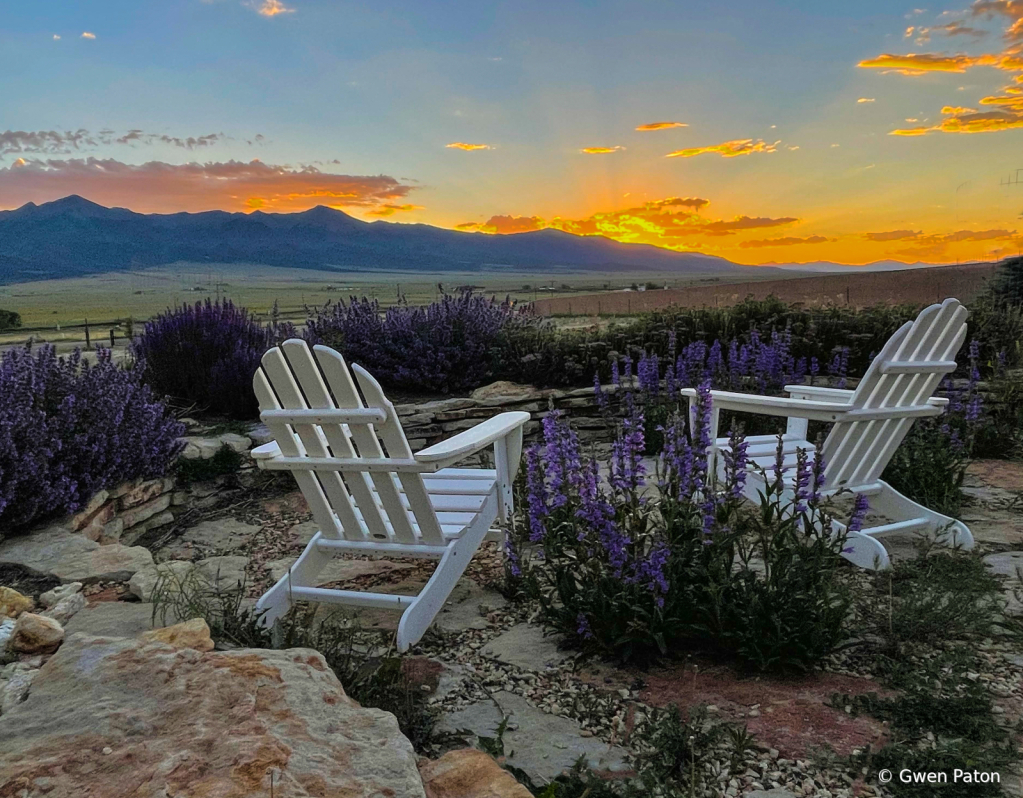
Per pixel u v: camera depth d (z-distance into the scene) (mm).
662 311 8742
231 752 1563
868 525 4207
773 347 6801
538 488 3045
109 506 4184
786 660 2490
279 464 2982
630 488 2883
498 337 7551
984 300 8742
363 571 3777
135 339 6840
